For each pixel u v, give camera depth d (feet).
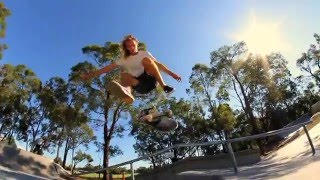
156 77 13.37
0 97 102.78
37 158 61.21
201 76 121.29
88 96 85.51
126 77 13.92
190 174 32.94
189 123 132.05
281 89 135.33
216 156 49.62
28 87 111.65
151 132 136.56
